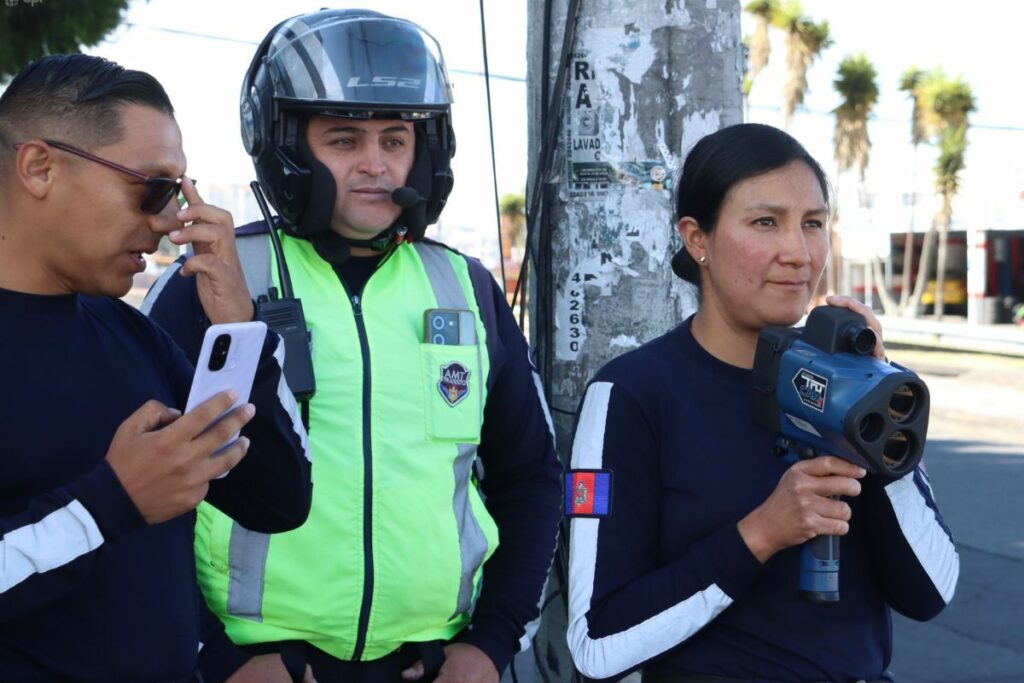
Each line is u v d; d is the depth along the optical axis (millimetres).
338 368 2199
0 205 1670
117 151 1652
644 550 2146
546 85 3004
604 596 2119
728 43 2969
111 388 1722
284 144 2248
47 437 1629
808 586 1973
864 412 1849
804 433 2008
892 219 38719
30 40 8820
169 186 1688
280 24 2352
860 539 2143
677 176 2945
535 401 2496
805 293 2139
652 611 2041
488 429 2461
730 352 2182
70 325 1709
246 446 1626
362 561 2152
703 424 2133
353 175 2260
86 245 1662
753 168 2094
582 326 2992
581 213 2975
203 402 1561
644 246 2947
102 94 1649
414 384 2244
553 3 2980
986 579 6922
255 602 2152
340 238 2291
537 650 3066
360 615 2158
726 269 2129
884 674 2131
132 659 1682
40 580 1509
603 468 2160
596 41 2932
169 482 1541
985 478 10305
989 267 33344
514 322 2508
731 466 2109
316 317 2227
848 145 38969
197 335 2199
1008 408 15781
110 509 1529
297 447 1917
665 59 2930
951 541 2189
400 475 2191
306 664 2164
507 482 2484
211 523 2158
